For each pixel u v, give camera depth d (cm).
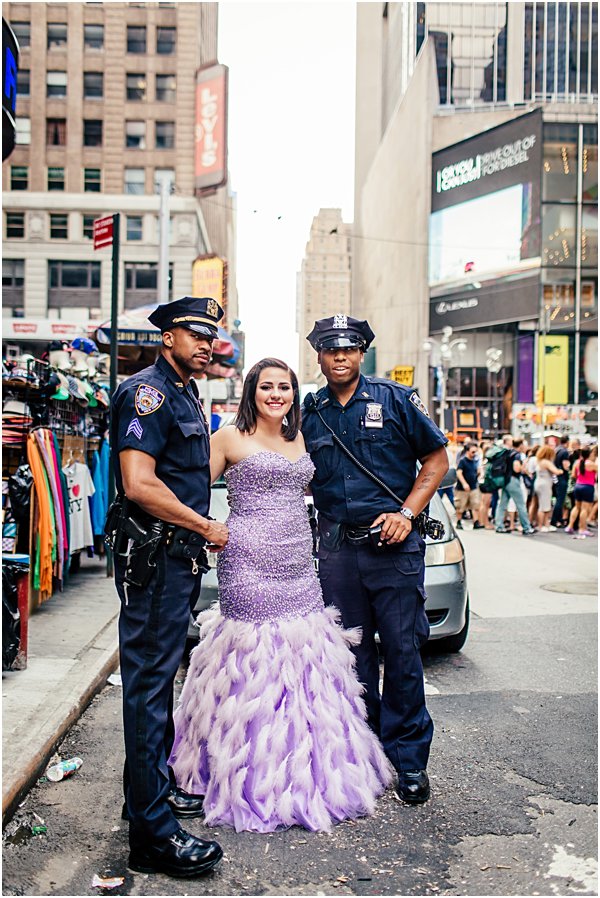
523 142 5094
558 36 6719
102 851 298
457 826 318
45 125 4428
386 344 7494
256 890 271
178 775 338
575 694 498
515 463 1445
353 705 350
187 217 4350
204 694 339
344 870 284
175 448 297
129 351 1227
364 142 10531
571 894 268
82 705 446
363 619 367
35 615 645
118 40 4462
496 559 1121
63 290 4356
